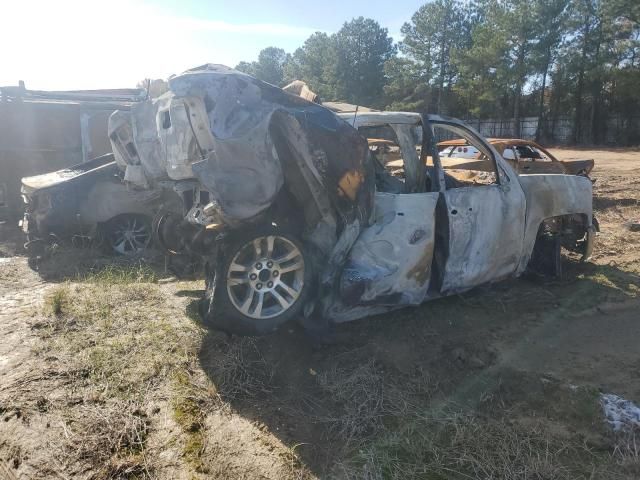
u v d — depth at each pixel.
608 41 40.72
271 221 3.82
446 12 51.09
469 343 4.14
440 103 53.47
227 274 3.57
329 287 3.92
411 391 3.45
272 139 3.55
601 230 8.47
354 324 4.47
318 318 3.99
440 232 4.46
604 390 3.45
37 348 3.97
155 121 4.85
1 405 3.19
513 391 3.45
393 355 3.96
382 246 4.07
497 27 44.62
